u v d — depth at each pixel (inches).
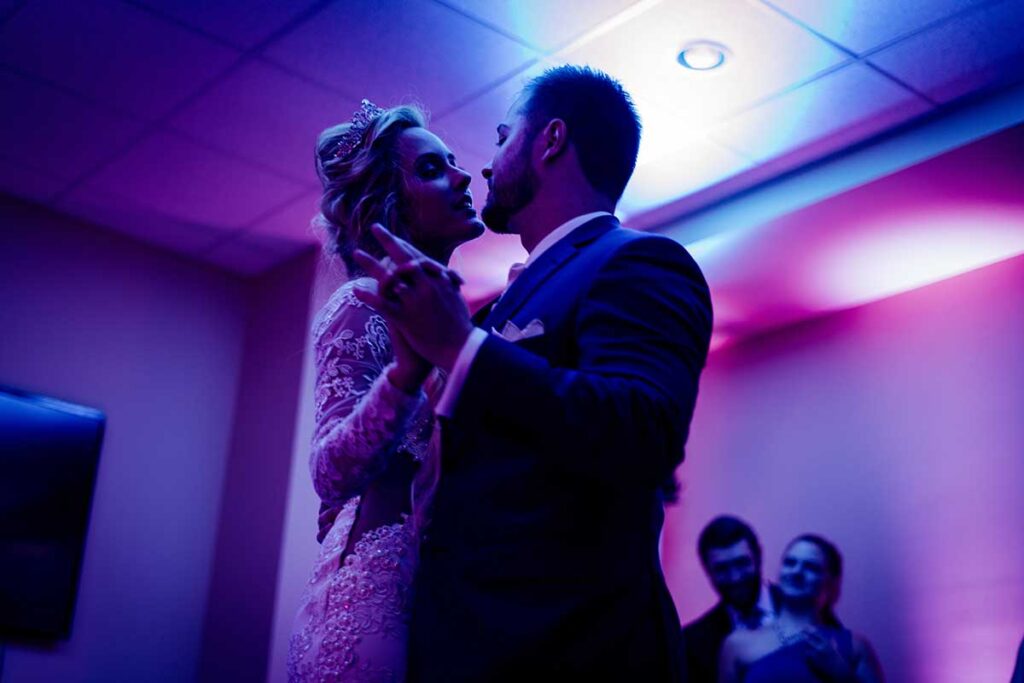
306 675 64.4
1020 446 198.1
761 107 178.4
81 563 204.1
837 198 188.9
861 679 173.0
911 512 209.2
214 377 231.6
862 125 182.5
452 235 78.1
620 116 60.0
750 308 232.4
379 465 57.6
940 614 199.8
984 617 194.1
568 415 43.1
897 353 219.9
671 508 245.6
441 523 50.1
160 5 158.6
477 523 48.2
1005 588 193.0
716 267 215.9
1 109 185.3
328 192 78.6
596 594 46.4
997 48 162.9
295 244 227.1
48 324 212.1
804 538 184.2
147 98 181.0
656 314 47.6
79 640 203.5
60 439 205.2
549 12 157.2
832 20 157.6
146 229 224.1
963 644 195.2
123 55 170.7
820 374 230.7
